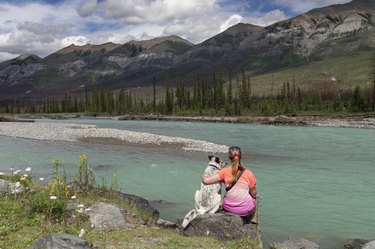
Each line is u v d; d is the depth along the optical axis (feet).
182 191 55.72
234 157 31.60
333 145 124.36
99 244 23.52
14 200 30.01
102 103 583.99
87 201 33.83
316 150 110.42
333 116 311.68
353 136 159.63
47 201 29.12
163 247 24.47
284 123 274.98
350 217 42.22
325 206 46.96
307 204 47.85
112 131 168.25
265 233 36.58
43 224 26.13
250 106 429.38
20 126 206.28
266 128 226.17
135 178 65.51
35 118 497.46
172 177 66.64
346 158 92.99
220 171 31.94
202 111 431.43
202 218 30.19
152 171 72.79
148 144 121.80
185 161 86.38
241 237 28.17
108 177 66.23
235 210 31.07
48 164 78.95
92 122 346.33
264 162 86.48
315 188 57.52
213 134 177.58
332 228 38.45
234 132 190.60
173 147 114.21
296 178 66.03
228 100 466.29
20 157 90.12
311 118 297.74
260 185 59.88
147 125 277.44
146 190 56.08
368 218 41.86
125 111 535.60
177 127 244.83
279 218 41.75
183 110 464.24
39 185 39.27
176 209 45.78
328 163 84.69
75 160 85.97
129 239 25.53
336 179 64.90
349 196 52.01
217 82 487.61
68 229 25.54
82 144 122.72
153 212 40.01
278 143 132.16
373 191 55.16
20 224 25.34
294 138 152.25
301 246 30.45
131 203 39.19
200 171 72.95
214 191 32.27
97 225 28.07
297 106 415.03
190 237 28.14
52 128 189.78
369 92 454.81
